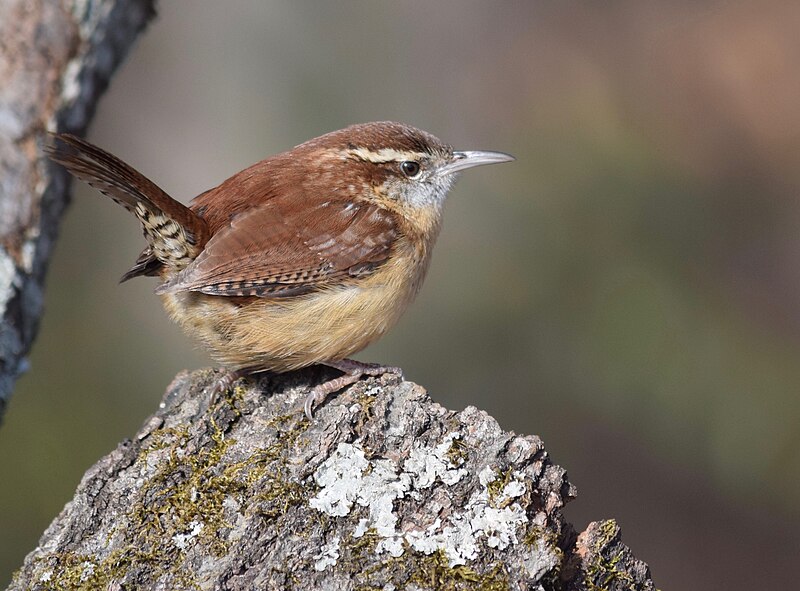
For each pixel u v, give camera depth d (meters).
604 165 13.34
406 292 8.20
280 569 5.84
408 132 8.68
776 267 13.72
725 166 14.53
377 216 8.09
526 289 12.89
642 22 15.71
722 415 12.60
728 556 13.74
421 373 12.98
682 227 13.21
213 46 15.26
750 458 12.70
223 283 7.48
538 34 15.77
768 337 13.02
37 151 9.02
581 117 14.26
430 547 5.91
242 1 15.27
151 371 12.94
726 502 13.55
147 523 6.13
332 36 15.34
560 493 6.23
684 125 14.73
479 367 13.02
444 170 8.73
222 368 7.61
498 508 6.03
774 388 12.58
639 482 13.53
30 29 9.54
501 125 14.88
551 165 13.30
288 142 14.90
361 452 6.29
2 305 8.12
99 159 7.14
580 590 6.16
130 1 10.34
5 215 8.60
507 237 13.02
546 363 12.89
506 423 12.91
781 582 13.77
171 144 15.07
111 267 13.16
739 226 14.10
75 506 6.30
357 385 7.03
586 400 12.88
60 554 6.09
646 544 13.79
